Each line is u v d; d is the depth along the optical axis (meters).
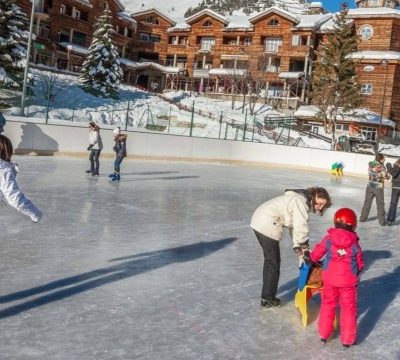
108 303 4.66
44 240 6.87
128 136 22.06
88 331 3.99
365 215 11.26
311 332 4.32
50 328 4.00
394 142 45.12
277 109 52.44
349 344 4.02
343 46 43.78
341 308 4.05
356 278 4.00
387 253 7.90
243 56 57.59
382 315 4.93
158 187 13.73
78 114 33.03
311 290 4.54
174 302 4.83
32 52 50.06
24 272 5.40
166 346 3.81
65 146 19.86
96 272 5.60
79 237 7.21
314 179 21.97
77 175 14.67
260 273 6.09
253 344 3.97
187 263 6.30
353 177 25.64
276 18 56.78
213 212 10.41
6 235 6.99
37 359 3.44
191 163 24.23
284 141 36.66
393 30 51.28
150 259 6.34
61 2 54.69
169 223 8.84
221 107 49.66
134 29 64.94
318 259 4.16
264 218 4.69
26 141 18.69
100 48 44.28
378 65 50.25
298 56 55.28
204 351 3.77
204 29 61.91
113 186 13.04
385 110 49.94
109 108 39.25
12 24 32.31
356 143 41.88
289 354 3.83
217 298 5.05
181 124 36.75
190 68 62.97
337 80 43.75
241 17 63.62
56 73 46.78
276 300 4.88
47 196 10.52
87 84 43.81
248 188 15.59
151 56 67.12
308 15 59.34
